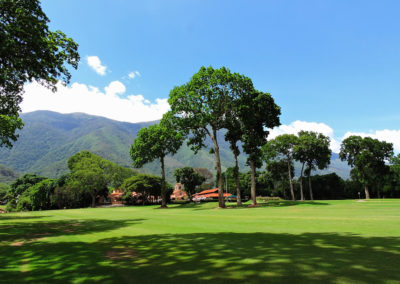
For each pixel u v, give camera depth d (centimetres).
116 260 658
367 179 6059
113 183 8969
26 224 1927
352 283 415
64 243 978
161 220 1898
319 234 927
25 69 1477
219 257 638
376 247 678
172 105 3838
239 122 4181
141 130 5375
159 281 473
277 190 9250
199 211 3080
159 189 8419
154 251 754
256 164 4091
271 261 575
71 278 514
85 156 8706
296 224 1283
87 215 3194
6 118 2266
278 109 4022
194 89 3756
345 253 621
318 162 6806
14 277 536
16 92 1858
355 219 1420
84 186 7675
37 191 8719
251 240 858
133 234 1177
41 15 1500
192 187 8625
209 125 4097
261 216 1867
